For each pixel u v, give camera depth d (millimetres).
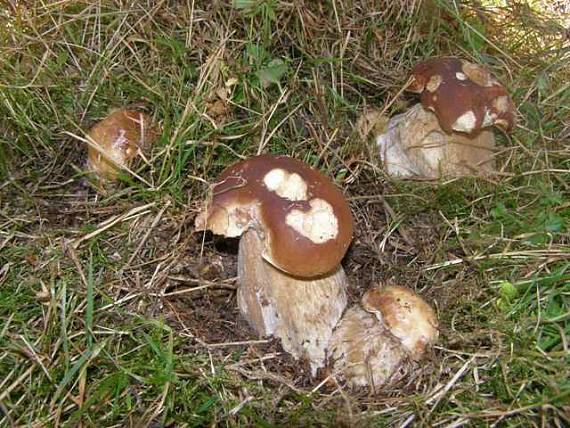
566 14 611
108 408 321
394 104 492
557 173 446
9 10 494
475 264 392
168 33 499
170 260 395
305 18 508
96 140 430
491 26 576
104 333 342
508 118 426
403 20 536
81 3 511
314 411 320
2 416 314
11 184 431
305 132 475
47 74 467
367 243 424
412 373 334
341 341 346
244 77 466
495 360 334
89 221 415
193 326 372
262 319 357
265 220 321
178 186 415
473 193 438
